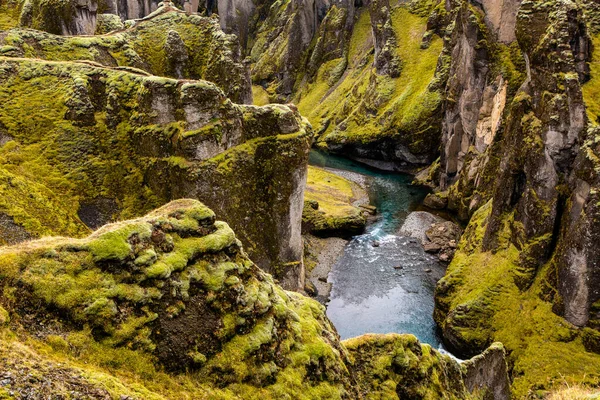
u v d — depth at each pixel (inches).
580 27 2223.2
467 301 2192.4
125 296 636.1
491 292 2176.4
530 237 2154.3
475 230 2738.7
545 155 2078.0
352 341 943.7
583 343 1819.6
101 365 578.6
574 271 1854.1
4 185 1867.6
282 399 698.2
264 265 2347.4
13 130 2222.0
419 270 2915.8
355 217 3516.2
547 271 2038.6
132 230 686.5
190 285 711.1
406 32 5807.1
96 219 2130.9
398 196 4274.1
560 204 2052.2
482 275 2313.0
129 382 575.5
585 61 2230.6
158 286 669.9
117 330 612.1
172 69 3449.8
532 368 1829.5
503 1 3368.6
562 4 2215.8
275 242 2388.0
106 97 2440.9
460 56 3900.1
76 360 564.4
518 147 2274.9
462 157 3895.2
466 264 2468.0
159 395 582.2
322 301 2605.8
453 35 4151.1
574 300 1854.1
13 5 3828.7
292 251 2481.5
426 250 3154.5
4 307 561.0
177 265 701.3
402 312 2502.5
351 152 5644.7
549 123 2034.9
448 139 4030.5
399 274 2876.5
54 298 589.6
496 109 3368.6
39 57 2787.9
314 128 6515.8
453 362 1103.6
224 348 698.8
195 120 2172.7
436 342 2263.8
